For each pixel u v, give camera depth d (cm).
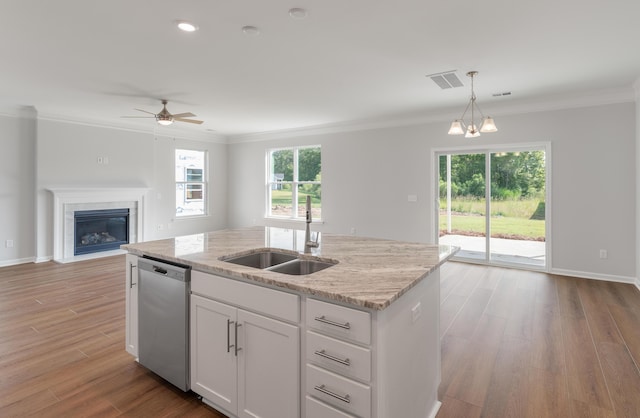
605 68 354
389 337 143
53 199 563
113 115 584
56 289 419
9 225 540
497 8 237
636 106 424
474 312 347
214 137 816
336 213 680
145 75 378
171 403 204
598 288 421
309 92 442
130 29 268
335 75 377
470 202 556
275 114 577
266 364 169
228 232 317
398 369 153
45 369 240
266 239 275
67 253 582
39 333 297
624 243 444
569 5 233
